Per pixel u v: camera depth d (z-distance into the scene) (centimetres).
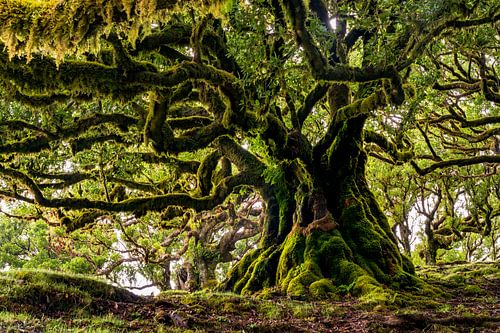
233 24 912
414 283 1312
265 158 1294
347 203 1445
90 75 663
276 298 1261
